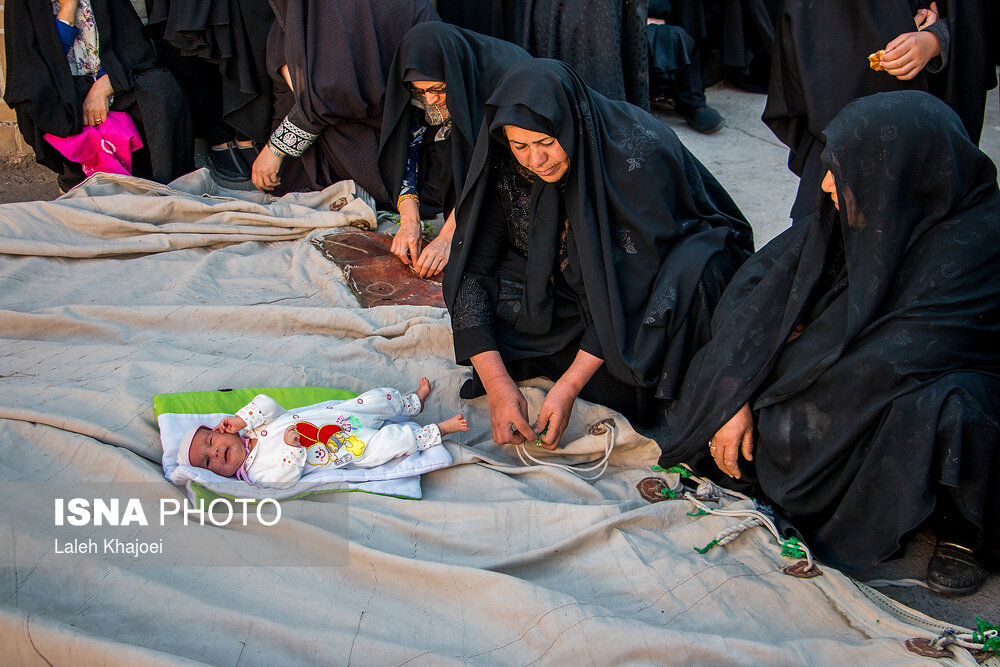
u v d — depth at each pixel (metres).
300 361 2.90
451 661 1.83
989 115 5.21
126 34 4.17
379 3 3.88
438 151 3.84
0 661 1.76
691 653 1.86
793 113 3.37
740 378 2.29
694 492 2.42
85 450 2.29
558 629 1.91
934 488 2.02
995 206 2.13
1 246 3.38
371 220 3.90
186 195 3.95
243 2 4.11
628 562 2.16
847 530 2.16
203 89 4.50
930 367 2.05
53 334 2.98
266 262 3.67
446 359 2.97
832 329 2.19
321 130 4.02
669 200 2.58
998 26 3.08
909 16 3.05
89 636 1.75
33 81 3.90
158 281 3.46
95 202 3.71
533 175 2.63
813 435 2.20
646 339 2.50
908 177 2.09
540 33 4.29
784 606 2.05
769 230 4.10
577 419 2.67
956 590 2.13
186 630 1.86
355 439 2.40
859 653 1.88
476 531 2.25
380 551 2.07
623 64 4.38
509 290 2.77
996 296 2.09
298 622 1.94
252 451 2.30
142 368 2.68
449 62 3.36
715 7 5.71
